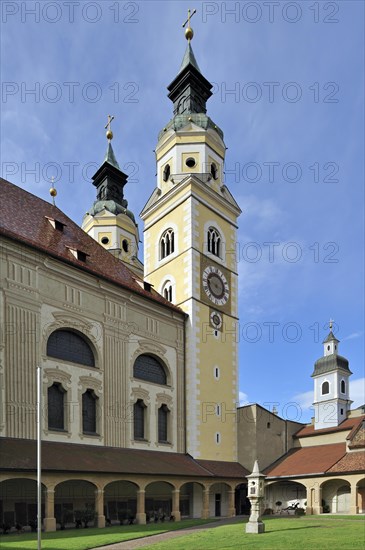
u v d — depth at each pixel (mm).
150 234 54969
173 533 27266
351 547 19328
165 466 37906
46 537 25250
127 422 38656
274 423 50781
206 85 58938
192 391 45406
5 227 34906
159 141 56281
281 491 47656
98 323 38156
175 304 49219
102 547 21641
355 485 40312
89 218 72375
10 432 30156
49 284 34938
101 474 31703
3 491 29312
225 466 45406
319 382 57406
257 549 19516
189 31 59188
